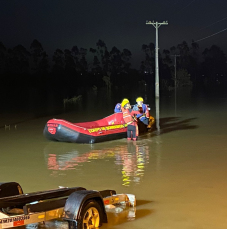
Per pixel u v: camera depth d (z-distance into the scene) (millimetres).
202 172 8578
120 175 8445
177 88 61812
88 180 8086
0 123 18703
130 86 77688
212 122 17406
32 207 5148
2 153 11242
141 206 6434
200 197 6848
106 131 12797
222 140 12711
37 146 12289
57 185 7770
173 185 7609
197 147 11586
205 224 5625
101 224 5527
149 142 12648
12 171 9031
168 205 6461
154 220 5801
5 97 40344
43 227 5648
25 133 15211
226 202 6562
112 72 88000
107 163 9656
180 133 14430
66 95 43594
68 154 10922
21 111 24688
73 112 23359
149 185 7637
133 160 9945
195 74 105562
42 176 8508
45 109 25828
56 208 5434
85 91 54562
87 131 12453
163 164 9430
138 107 14812
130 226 5578
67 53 75938
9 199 5266
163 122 17781
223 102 28547
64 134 12422
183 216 5953
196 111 22422
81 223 5113
